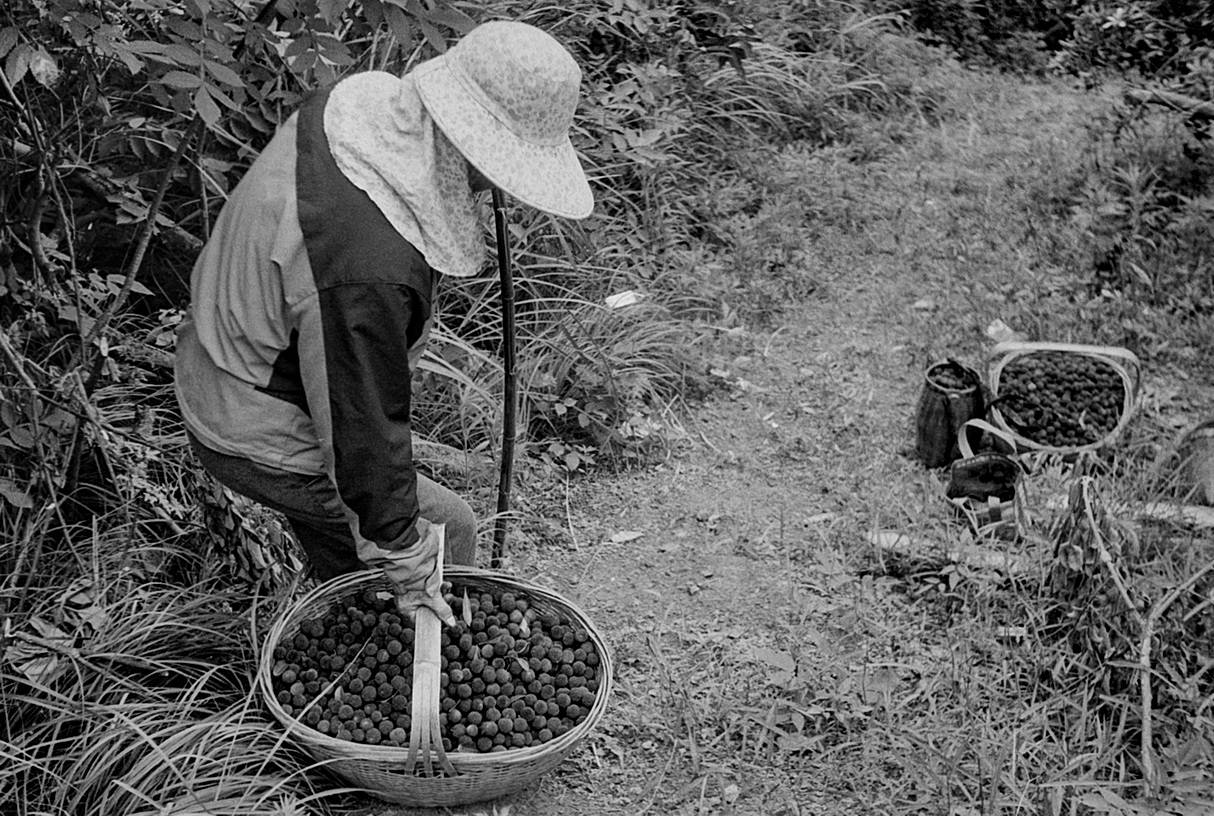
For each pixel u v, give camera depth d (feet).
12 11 10.44
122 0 11.12
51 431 11.75
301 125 8.86
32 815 9.30
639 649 12.74
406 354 8.77
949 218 21.44
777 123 23.18
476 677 10.55
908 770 10.94
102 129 12.68
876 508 14.57
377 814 10.19
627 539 14.47
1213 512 14.30
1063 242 20.31
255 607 11.03
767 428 16.53
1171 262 19.48
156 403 13.71
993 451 15.42
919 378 17.57
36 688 10.28
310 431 9.55
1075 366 16.44
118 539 12.06
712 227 20.12
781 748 11.35
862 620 12.94
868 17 26.99
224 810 9.40
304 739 9.61
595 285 17.61
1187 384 17.07
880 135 23.84
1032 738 11.32
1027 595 12.93
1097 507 12.51
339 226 8.38
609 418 15.99
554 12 19.93
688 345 17.51
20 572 11.39
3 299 12.53
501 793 10.18
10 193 12.76
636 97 20.07
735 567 14.05
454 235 8.71
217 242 9.28
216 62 10.72
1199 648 12.19
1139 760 11.07
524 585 11.19
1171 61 25.98
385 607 10.95
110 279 12.96
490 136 8.43
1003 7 29.58
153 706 10.25
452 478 14.69
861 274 19.99
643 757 11.38
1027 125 25.11
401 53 15.69
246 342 9.15
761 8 25.04
